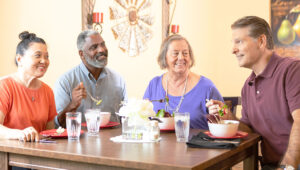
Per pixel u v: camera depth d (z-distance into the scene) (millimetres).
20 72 2152
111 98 2865
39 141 1784
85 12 3803
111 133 2061
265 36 1997
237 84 5957
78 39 2783
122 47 4355
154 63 4977
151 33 4863
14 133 1829
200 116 2428
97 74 2828
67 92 2697
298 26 5543
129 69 4473
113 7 4203
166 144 1701
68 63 3670
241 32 2010
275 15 5680
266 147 2045
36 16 3387
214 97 2441
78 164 1510
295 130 1772
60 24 3586
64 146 1652
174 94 2514
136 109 1787
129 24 4469
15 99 2100
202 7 5945
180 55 2406
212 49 6082
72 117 1804
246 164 1946
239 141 1708
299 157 1713
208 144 1603
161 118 2080
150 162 1311
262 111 2027
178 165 1259
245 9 5871
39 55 2086
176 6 5359
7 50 3205
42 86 2273
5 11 3156
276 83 1958
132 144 1703
